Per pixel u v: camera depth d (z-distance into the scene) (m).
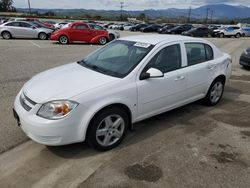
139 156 3.51
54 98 3.19
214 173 3.17
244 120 4.79
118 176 3.09
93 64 4.29
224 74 5.50
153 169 3.23
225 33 34.69
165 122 4.61
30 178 3.06
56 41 19.52
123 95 3.58
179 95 4.52
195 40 4.90
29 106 3.31
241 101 5.91
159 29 40.78
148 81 3.89
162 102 4.23
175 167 3.28
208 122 4.66
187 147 3.76
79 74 3.84
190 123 4.59
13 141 3.81
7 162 3.34
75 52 13.23
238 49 17.27
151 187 2.91
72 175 3.12
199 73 4.81
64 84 3.49
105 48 4.72
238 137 4.10
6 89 6.10
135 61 3.95
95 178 3.06
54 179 3.04
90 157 3.48
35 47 15.01
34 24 21.62
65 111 3.17
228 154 3.60
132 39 4.59
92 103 3.30
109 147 3.64
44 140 3.21
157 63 4.10
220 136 4.12
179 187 2.92
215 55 5.33
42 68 8.77
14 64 9.27
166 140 3.96
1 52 12.21
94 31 18.03
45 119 3.16
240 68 10.08
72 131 3.25
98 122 3.43
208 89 5.22
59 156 3.50
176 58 4.44
